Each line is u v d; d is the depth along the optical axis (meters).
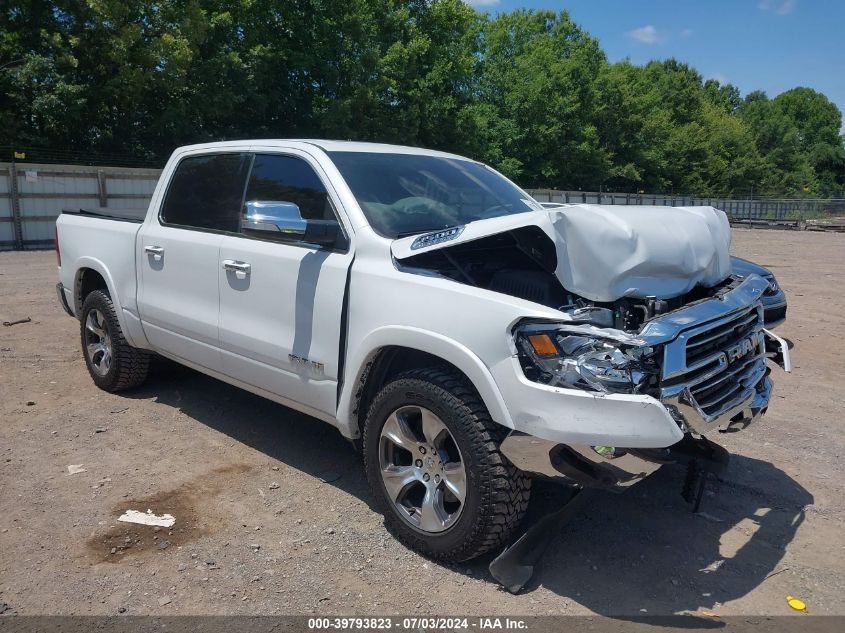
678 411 3.11
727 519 4.03
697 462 3.82
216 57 26.03
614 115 51.59
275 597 3.16
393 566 3.43
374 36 31.56
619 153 53.78
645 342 3.02
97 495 4.05
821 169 93.06
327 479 4.36
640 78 63.53
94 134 26.02
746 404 3.57
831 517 4.08
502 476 3.15
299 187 4.26
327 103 30.06
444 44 34.41
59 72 23.00
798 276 15.41
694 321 3.23
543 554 3.44
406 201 4.14
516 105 43.88
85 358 6.02
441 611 3.10
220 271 4.48
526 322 3.09
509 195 4.80
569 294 3.63
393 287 3.55
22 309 9.23
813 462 4.88
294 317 4.03
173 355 5.09
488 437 3.18
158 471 4.39
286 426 5.22
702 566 3.53
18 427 5.04
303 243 4.07
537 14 54.81
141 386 6.01
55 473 4.32
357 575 3.35
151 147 27.20
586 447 2.93
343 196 3.97
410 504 3.65
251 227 3.98
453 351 3.24
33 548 3.49
